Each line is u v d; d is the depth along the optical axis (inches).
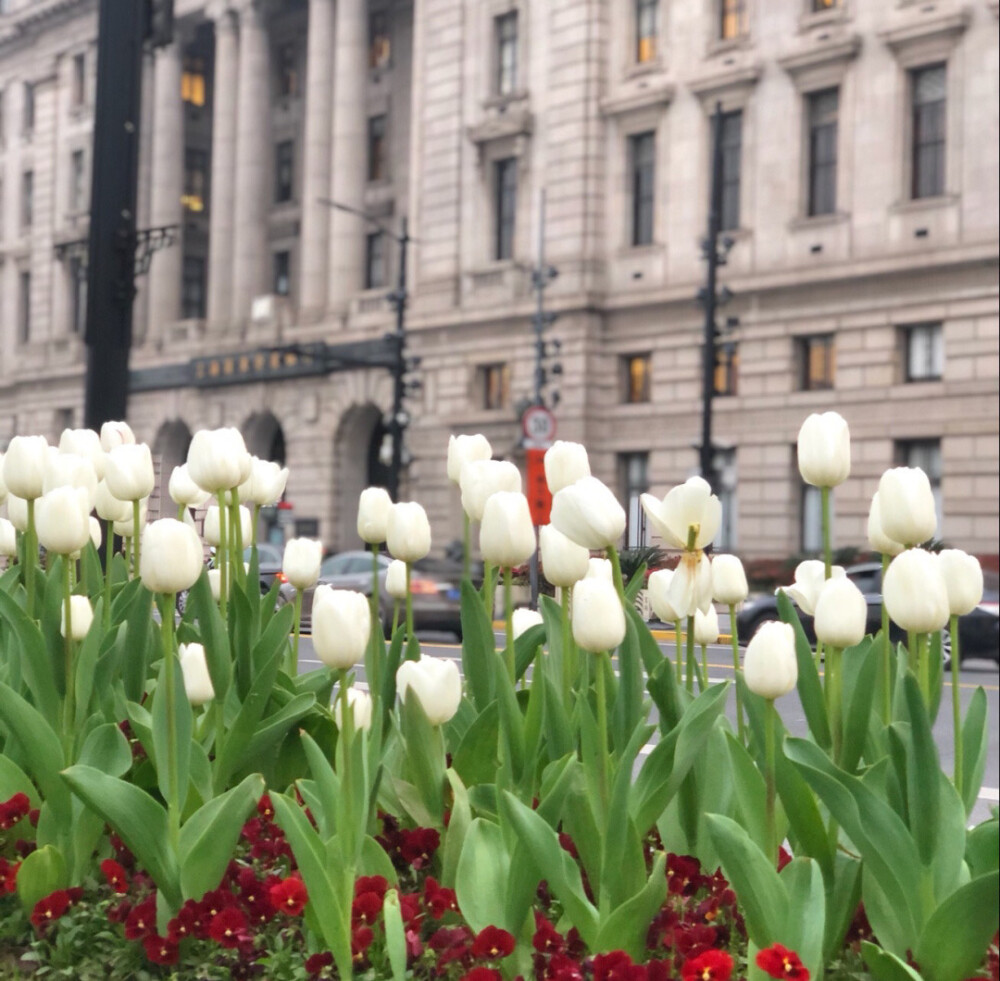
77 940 132.2
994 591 612.1
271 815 154.9
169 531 118.4
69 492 134.6
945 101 1206.9
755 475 1296.8
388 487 1453.0
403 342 1386.6
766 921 108.4
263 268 1979.6
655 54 1412.4
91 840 140.9
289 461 1822.1
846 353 1244.5
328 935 114.4
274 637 152.6
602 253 1440.7
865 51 1246.3
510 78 1550.2
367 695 130.9
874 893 113.1
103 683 154.6
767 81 1314.0
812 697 120.1
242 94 1985.7
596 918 113.0
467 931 120.3
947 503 1176.8
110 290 380.5
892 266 1208.2
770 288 1289.4
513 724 130.9
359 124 1817.2
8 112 2365.9
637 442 1397.6
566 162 1456.7
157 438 2030.0
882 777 114.7
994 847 104.3
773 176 1304.1
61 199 2225.6
